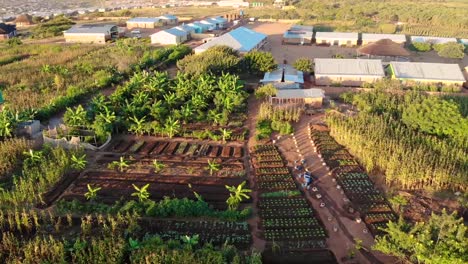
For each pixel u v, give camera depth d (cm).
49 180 5062
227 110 7031
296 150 6041
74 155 5512
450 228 3547
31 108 7006
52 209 4625
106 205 4606
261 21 17762
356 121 6356
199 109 7050
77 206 4575
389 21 17262
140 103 6881
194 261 3600
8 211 4484
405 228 3866
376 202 4791
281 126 6544
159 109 6644
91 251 3822
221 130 6438
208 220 4466
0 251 3844
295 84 8506
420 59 11425
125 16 19375
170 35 12812
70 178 5253
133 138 6419
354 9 18925
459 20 15812
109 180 5219
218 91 7544
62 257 3675
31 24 17438
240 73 9338
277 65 9488
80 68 9681
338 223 4462
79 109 6475
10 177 5191
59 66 9662
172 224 4378
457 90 8344
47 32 14762
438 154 5559
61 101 7388
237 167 5559
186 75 8088
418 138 5878
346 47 12975
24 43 13362
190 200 4606
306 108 7531
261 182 5178
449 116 6134
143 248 3759
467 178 4991
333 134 6384
